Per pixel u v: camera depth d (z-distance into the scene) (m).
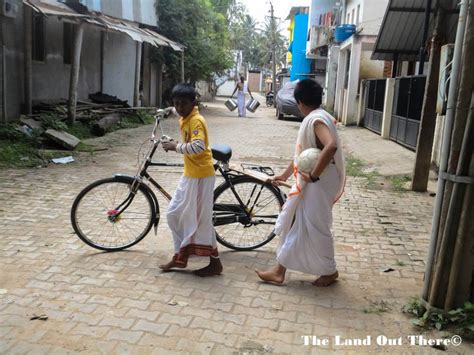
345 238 5.29
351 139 14.32
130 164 8.98
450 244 3.25
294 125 18.80
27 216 5.58
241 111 22.25
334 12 23.89
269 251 4.79
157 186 4.58
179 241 4.15
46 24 12.81
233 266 4.36
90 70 15.66
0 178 7.40
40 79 12.73
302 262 3.90
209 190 4.02
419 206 6.76
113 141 11.79
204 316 3.42
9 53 10.73
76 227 4.48
